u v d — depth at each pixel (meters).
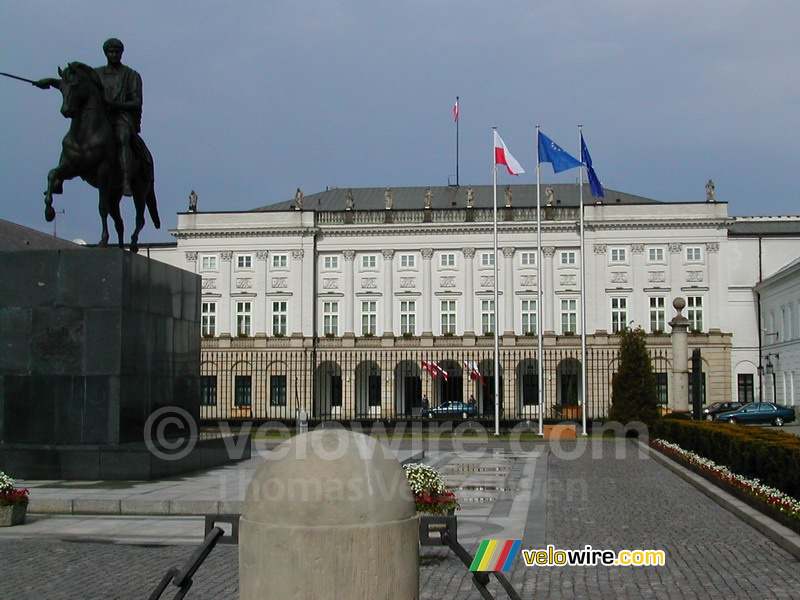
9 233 53.91
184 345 23.31
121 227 22.23
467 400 80.31
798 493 15.84
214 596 10.43
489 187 89.50
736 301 81.56
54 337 20.05
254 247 83.19
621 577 11.59
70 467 19.50
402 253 82.94
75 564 12.18
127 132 21.55
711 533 14.95
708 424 27.88
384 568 6.11
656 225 79.75
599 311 79.94
